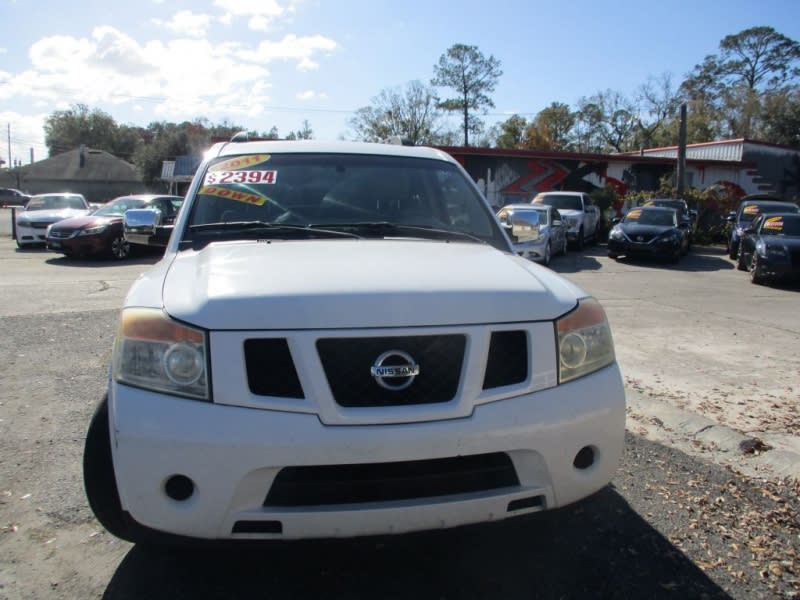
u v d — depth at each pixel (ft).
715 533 10.05
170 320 7.35
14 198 178.81
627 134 215.10
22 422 14.35
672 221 58.59
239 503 6.95
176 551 9.23
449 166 12.96
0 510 10.43
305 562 9.05
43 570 8.80
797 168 111.45
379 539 8.09
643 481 11.86
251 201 11.30
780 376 19.39
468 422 7.23
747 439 13.74
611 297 35.17
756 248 42.55
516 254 11.28
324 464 6.92
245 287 7.63
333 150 12.69
